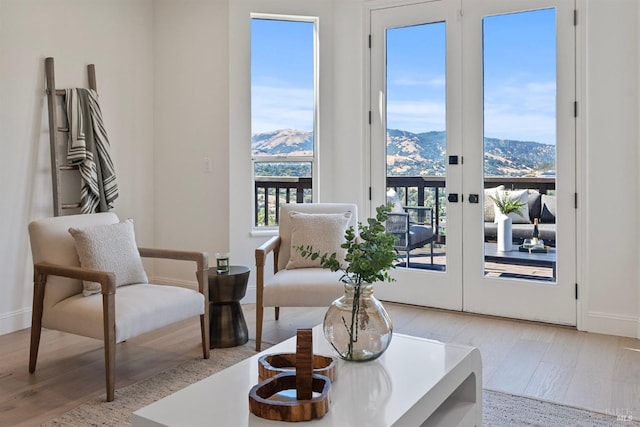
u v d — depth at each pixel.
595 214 3.35
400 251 4.13
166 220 4.45
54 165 3.62
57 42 3.73
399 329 3.47
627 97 3.22
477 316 3.79
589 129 3.34
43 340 3.26
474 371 1.86
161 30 4.39
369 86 4.18
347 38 4.23
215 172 4.20
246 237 4.20
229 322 3.13
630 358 2.90
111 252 2.70
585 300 3.41
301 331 1.39
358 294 1.75
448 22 3.88
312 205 3.57
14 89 3.47
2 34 3.39
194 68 4.26
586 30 3.34
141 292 2.64
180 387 2.52
